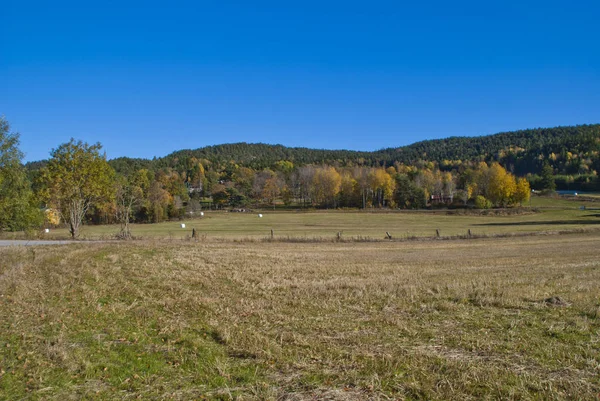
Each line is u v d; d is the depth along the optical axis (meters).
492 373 6.18
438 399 5.47
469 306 10.45
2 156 31.98
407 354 7.00
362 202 114.06
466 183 120.00
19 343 7.72
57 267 15.79
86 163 33.56
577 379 5.98
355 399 5.48
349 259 21.56
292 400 5.48
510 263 19.64
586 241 31.88
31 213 35.50
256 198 130.00
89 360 6.89
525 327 8.54
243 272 16.12
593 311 9.49
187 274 15.29
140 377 6.25
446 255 23.78
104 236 34.88
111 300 11.25
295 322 9.05
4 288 12.13
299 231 54.22
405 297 11.47
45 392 5.83
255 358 6.98
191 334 8.22
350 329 8.52
